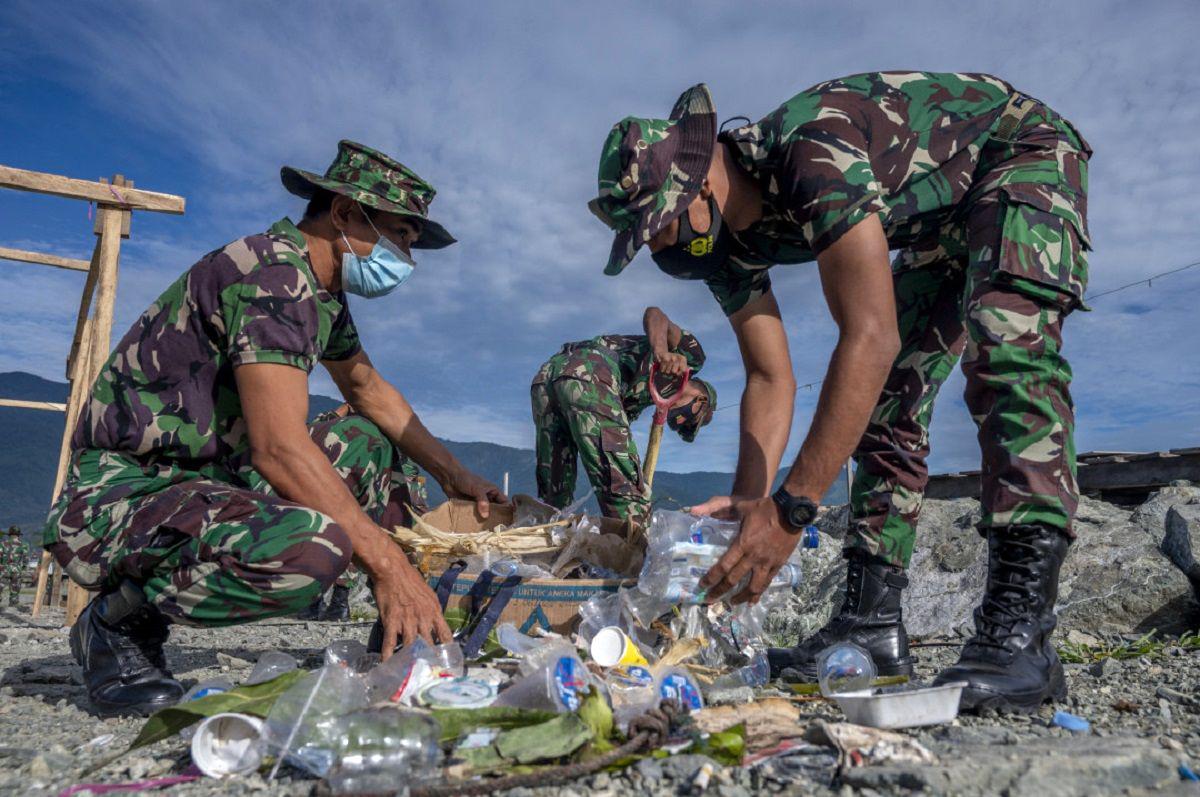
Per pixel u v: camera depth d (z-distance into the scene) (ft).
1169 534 15.67
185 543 7.56
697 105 7.34
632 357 15.81
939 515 19.29
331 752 5.36
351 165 8.80
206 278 8.20
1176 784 4.78
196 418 8.35
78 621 8.29
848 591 8.84
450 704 5.93
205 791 5.11
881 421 8.71
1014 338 6.89
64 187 20.75
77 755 6.45
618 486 14.66
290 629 19.60
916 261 8.71
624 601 7.89
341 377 10.59
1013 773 4.78
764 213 7.70
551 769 4.77
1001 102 7.58
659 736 5.33
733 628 8.64
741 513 6.87
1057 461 6.83
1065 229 7.09
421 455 10.85
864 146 6.93
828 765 5.10
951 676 6.68
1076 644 12.83
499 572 8.71
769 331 8.98
